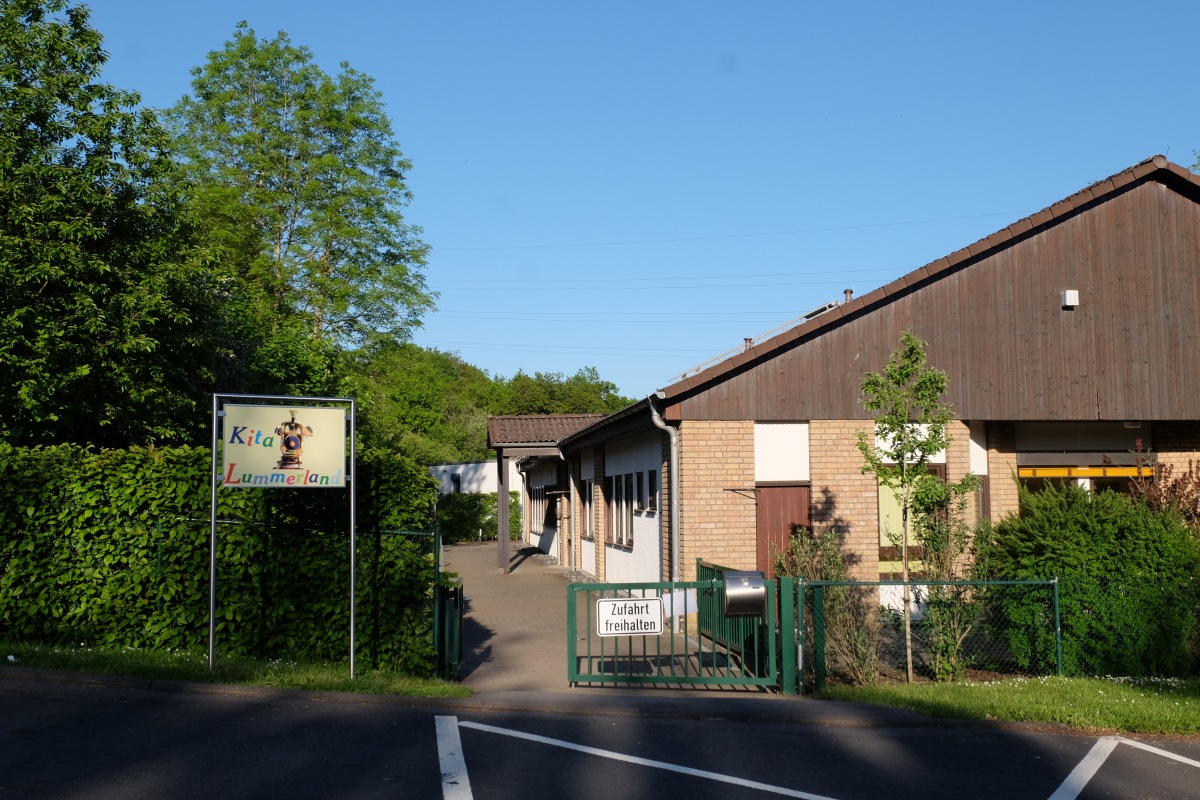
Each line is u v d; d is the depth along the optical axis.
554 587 24.39
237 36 34.09
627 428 19.11
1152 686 10.76
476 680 11.84
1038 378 17.69
